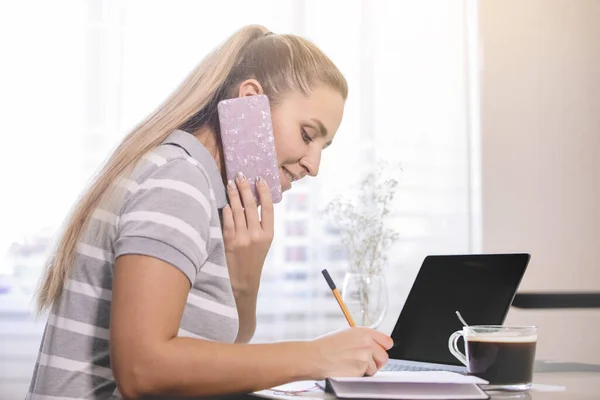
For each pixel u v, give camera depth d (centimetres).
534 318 312
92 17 284
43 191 278
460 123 307
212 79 114
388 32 304
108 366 100
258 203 121
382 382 86
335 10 300
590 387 99
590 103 317
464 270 135
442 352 129
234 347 88
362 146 299
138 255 88
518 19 314
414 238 301
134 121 284
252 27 123
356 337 95
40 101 279
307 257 292
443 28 308
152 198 93
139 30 286
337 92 118
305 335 291
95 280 99
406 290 298
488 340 96
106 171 102
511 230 310
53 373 99
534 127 313
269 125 115
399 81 304
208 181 100
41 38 281
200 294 103
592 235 315
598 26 319
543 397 89
